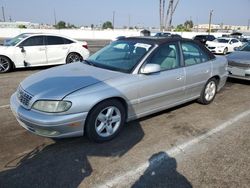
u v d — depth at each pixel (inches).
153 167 125.7
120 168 124.3
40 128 130.1
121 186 111.8
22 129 162.6
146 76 159.0
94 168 123.7
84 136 153.3
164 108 180.2
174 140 153.8
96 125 142.6
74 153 136.3
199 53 205.8
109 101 143.3
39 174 118.3
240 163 130.8
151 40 178.4
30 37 367.6
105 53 185.9
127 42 184.5
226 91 274.4
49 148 140.6
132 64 160.4
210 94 221.5
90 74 153.0
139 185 112.7
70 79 145.6
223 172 123.0
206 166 127.5
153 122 179.5
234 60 305.4
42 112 130.1
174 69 178.9
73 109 130.0
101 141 147.0
